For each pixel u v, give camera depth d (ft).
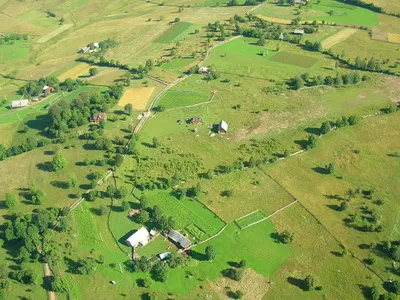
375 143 478.59
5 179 467.52
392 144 476.13
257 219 395.34
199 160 467.93
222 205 412.16
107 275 354.33
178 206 412.57
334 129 499.92
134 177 448.65
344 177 435.94
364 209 397.39
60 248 378.94
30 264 368.89
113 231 392.06
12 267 367.04
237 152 476.54
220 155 474.08
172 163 464.24
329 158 461.37
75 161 479.41
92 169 465.06
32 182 458.50
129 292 340.18
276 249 367.04
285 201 412.77
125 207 406.82
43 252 372.38
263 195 420.77
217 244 373.81
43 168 476.54
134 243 370.94
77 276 355.36
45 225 387.14
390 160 453.99
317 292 331.16
